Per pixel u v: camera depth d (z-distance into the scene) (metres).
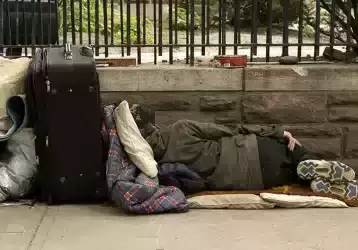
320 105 6.15
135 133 5.44
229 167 5.46
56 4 6.54
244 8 10.38
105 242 4.42
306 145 6.18
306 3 9.58
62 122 5.23
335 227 4.77
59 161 5.28
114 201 5.17
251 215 5.08
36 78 5.17
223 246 4.35
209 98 6.08
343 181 5.42
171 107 6.09
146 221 4.89
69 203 5.42
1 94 5.54
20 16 6.53
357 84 6.12
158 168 5.43
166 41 9.15
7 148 5.49
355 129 6.20
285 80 6.08
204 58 6.37
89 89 5.21
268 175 5.48
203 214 5.10
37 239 4.49
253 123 6.15
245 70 6.05
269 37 6.38
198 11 10.52
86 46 5.56
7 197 5.38
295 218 4.99
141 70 6.00
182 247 4.32
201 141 5.60
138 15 6.38
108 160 5.28
